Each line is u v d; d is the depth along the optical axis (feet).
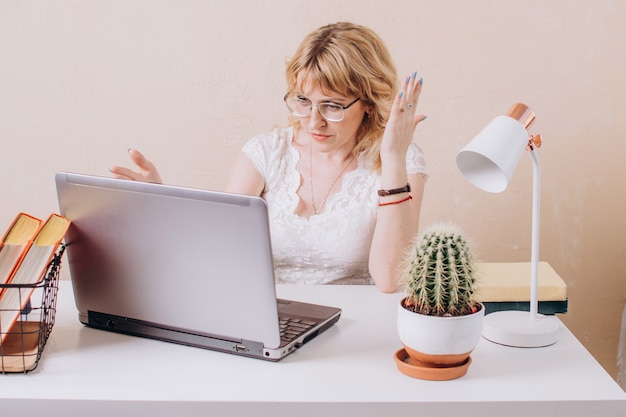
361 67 5.92
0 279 4.25
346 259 6.40
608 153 7.79
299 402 3.79
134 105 7.99
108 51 7.88
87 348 4.46
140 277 4.43
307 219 6.47
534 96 7.74
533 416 3.83
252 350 4.30
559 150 7.82
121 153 8.10
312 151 6.61
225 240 4.04
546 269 5.24
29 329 4.58
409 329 4.05
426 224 8.06
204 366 4.21
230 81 7.90
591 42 7.61
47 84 7.97
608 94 7.69
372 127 6.42
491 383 4.01
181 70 7.89
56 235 4.37
